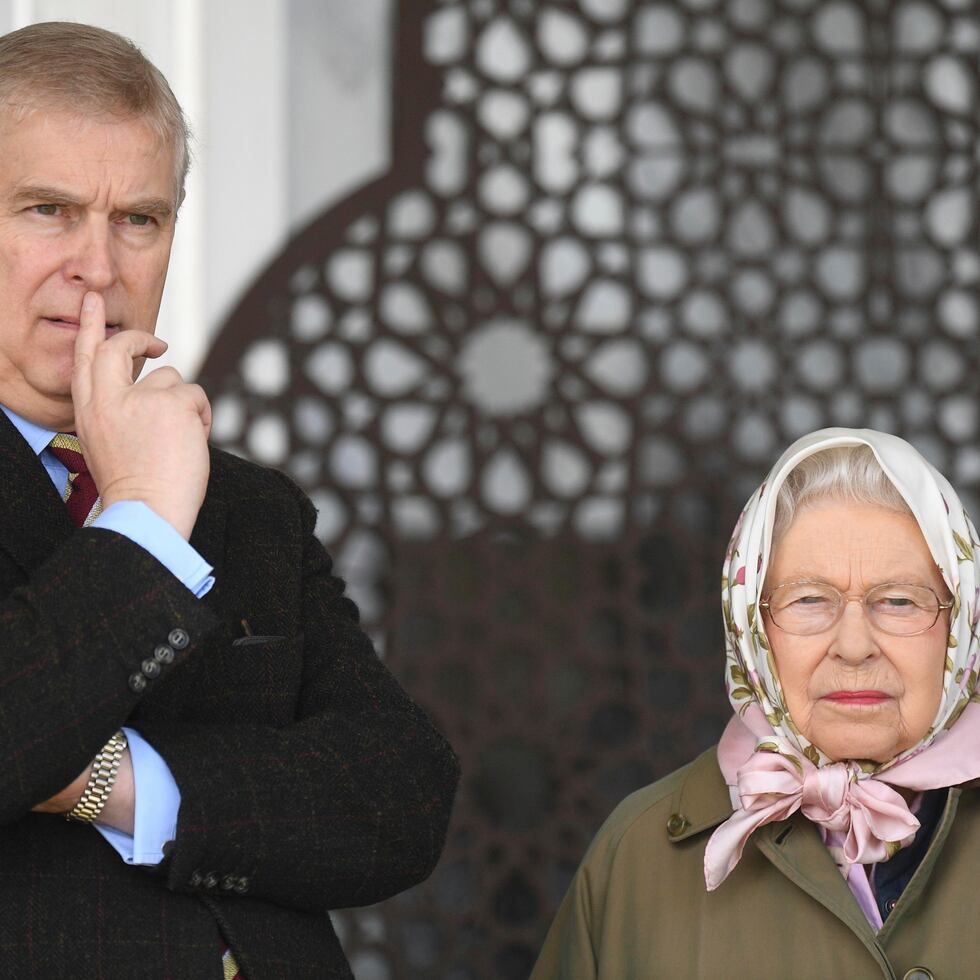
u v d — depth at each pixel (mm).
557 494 15164
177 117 7355
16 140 6910
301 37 15672
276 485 8039
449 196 15266
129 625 6359
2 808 6242
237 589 7480
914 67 15516
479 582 15156
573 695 15297
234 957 6871
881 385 15461
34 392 7207
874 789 8008
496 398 15250
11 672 6285
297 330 15258
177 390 6957
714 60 15453
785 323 15414
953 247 15477
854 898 8047
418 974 14625
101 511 6801
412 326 15367
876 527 8133
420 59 15305
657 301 15297
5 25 14758
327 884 6910
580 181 15320
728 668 8594
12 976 6379
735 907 8242
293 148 15625
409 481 15164
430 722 7625
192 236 15375
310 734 7078
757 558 8234
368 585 15266
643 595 15453
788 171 15422
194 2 15469
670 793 8742
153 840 6617
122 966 6496
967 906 8055
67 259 7008
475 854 14820
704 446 15227
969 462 15344
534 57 15359
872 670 8039
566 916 8867
